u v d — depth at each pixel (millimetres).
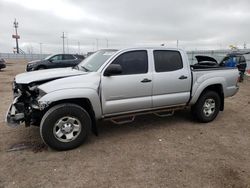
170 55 5336
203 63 7719
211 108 6027
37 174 3551
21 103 4398
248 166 3883
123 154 4219
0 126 5504
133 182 3383
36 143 4602
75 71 4859
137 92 4887
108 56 4816
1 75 18297
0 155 4117
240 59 15508
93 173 3598
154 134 5180
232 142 4852
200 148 4523
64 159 4008
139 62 4941
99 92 4477
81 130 4395
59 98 4098
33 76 4562
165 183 3369
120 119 5461
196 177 3525
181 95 5465
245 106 8109
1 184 3295
